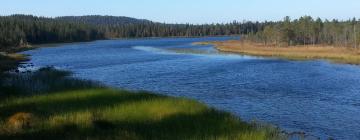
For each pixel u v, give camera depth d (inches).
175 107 1077.8
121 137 784.9
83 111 1009.5
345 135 1023.0
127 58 3841.0
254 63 3171.8
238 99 1540.4
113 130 840.9
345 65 2947.8
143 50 5226.4
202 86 1913.1
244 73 2453.2
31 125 858.8
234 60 3501.5
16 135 776.3
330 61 3289.9
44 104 1118.4
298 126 1111.0
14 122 866.1
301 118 1211.2
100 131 825.5
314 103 1449.3
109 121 916.0
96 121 884.6
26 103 1130.0
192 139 788.0
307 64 3061.0
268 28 6407.5
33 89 1398.9
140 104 1106.1
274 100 1514.5
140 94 1284.4
